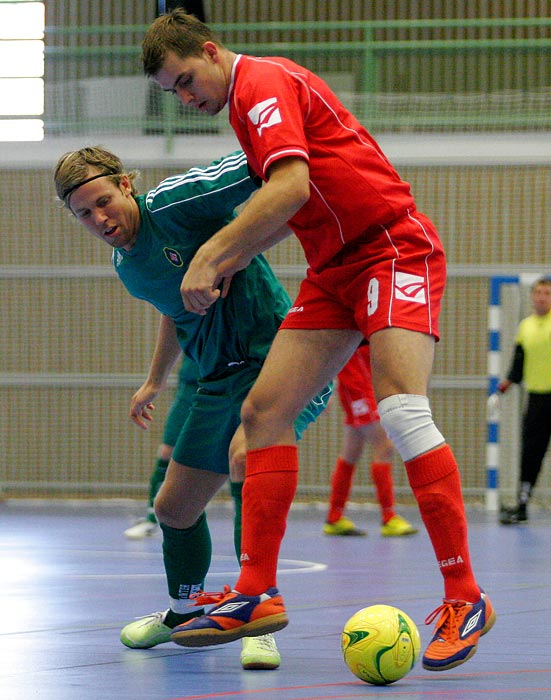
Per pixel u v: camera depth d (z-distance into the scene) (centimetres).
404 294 448
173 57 454
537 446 1498
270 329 523
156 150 1894
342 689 416
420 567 941
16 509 1753
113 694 403
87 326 1919
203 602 462
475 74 1916
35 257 1927
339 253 464
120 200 512
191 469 522
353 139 459
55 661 484
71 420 1923
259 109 439
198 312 450
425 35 2033
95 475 1916
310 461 1875
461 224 1853
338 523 1323
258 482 458
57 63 1961
